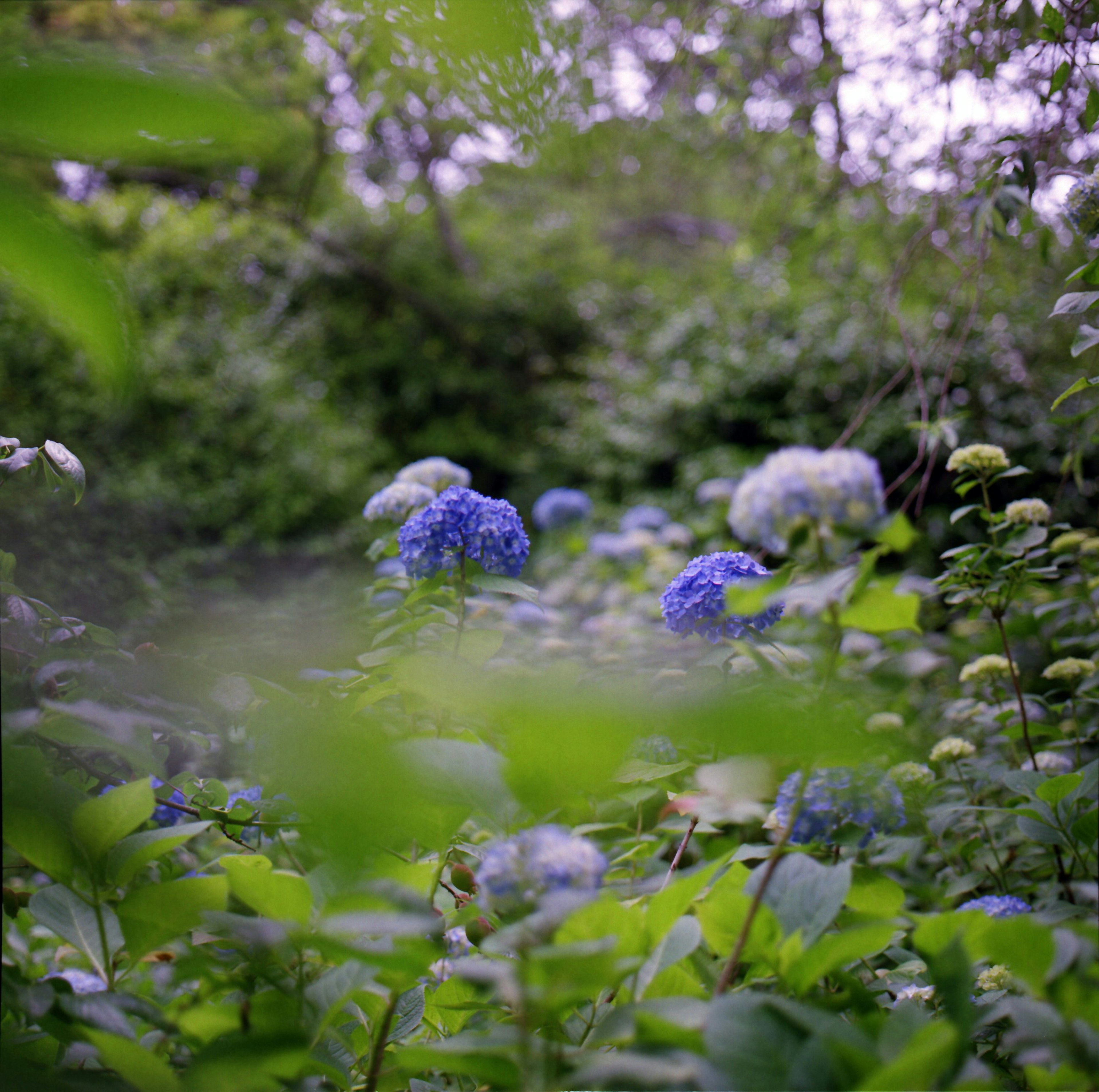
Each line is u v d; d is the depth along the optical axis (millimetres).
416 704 1334
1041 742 2324
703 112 4328
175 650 1154
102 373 285
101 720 801
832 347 6762
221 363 7703
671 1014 753
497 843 1120
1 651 970
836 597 803
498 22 288
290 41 4359
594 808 1506
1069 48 2090
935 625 2486
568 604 4953
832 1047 691
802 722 374
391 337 10281
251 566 6949
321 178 9078
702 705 350
